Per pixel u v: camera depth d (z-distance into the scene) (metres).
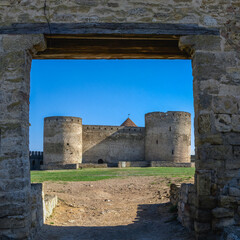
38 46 5.42
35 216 5.62
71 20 5.46
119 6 5.55
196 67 5.49
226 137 5.30
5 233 4.77
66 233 5.95
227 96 5.42
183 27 5.57
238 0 5.75
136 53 6.29
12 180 4.90
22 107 5.13
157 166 35.31
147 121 42.47
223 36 5.61
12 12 5.41
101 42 6.01
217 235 5.01
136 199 10.82
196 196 5.30
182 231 5.69
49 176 19.23
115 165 37.62
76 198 10.81
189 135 40.75
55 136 38.38
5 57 5.23
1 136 5.00
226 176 5.19
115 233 5.96
